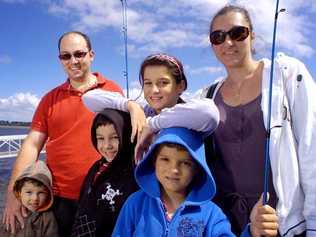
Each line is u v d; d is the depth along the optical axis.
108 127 1.21
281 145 1.04
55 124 1.60
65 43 1.61
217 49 1.18
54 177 1.59
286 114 1.05
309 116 1.02
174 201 1.06
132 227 1.06
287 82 1.07
